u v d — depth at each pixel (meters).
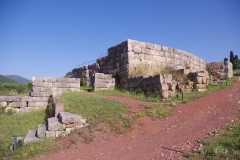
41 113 15.09
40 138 9.32
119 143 8.96
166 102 13.78
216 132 8.04
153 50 21.22
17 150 8.33
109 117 11.08
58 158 7.74
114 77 21.25
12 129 11.54
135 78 18.17
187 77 17.33
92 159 7.52
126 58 19.81
